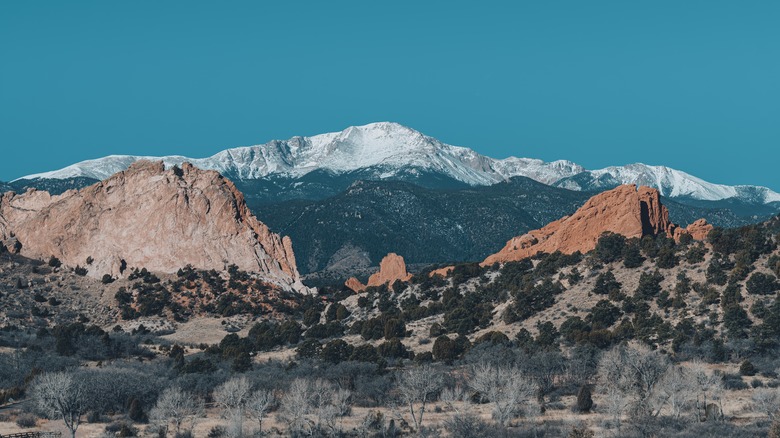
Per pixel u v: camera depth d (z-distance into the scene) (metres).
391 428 193.50
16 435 192.38
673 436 178.75
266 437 194.00
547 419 198.38
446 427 192.62
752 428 181.00
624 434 182.62
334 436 191.62
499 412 196.88
